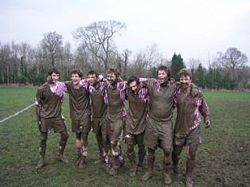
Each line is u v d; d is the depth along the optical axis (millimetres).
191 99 6480
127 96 7012
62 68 79062
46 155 8844
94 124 7668
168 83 6645
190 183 6703
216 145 10219
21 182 6828
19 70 80250
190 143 6625
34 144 10133
